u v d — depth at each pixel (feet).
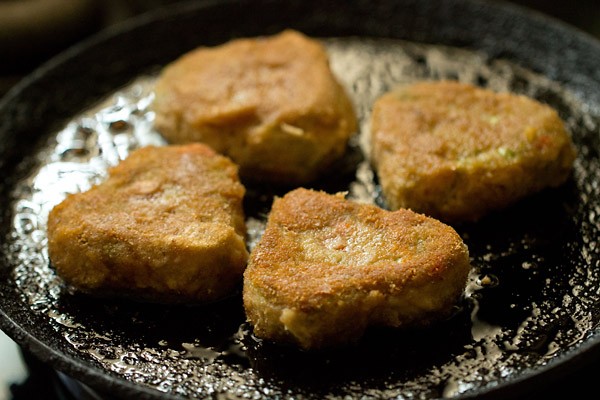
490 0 1.85
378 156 1.38
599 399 1.26
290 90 1.43
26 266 1.33
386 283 1.19
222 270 1.25
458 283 1.23
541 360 1.20
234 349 1.23
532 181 1.35
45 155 1.46
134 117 1.51
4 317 1.21
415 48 1.60
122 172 1.33
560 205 1.36
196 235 1.25
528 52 1.56
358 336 1.21
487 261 1.31
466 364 1.20
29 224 1.38
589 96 1.50
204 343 1.23
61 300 1.28
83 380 1.16
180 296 1.26
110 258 1.25
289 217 1.27
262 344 1.22
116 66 1.57
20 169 1.45
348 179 1.41
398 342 1.22
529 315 1.25
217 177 1.33
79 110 1.53
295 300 1.18
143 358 1.22
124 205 1.29
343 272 1.20
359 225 1.26
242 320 1.25
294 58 1.49
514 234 1.33
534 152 1.34
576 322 1.24
